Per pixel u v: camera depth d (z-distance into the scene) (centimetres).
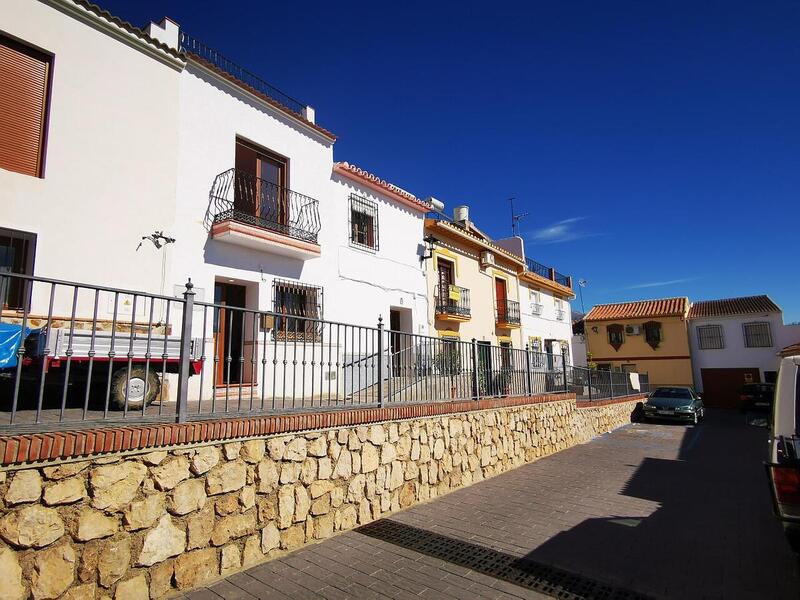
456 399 772
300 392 1025
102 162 752
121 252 760
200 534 378
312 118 1171
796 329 2789
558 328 2588
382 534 503
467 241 1741
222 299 952
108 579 321
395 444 597
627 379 2075
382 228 1353
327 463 496
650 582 406
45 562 295
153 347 567
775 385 428
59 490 305
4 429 310
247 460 419
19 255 668
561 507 625
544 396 1077
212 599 352
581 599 373
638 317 3172
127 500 336
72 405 580
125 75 798
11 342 447
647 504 653
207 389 857
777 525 564
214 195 914
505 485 743
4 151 661
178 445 371
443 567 425
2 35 671
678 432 1639
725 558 461
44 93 710
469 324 1730
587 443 1280
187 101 891
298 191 1098
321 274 1127
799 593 388
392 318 1419
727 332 2970
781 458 371
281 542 440
